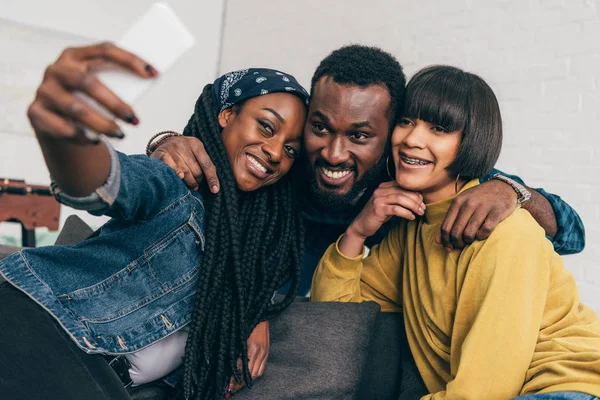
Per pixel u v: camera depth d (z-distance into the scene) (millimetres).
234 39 4508
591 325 1106
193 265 1071
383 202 1195
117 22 4301
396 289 1309
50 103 587
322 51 3867
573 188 2699
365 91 1128
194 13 4465
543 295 1057
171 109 4477
